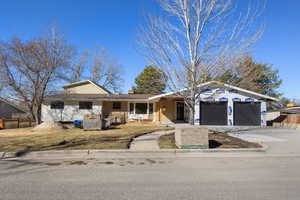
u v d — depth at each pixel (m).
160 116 20.81
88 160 6.38
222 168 5.53
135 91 36.34
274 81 31.14
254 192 3.85
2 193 3.76
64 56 20.41
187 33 9.25
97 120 13.87
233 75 11.34
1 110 25.66
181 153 7.36
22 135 11.05
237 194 3.75
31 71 19.22
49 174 4.93
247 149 7.66
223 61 9.25
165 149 7.52
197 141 7.68
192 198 3.57
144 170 5.32
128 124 18.59
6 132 12.85
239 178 4.69
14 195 3.67
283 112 23.30
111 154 7.16
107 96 21.67
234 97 17.34
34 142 8.68
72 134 11.30
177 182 4.40
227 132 12.84
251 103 17.42
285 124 16.62
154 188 4.04
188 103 9.94
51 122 14.88
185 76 9.54
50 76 19.80
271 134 12.02
